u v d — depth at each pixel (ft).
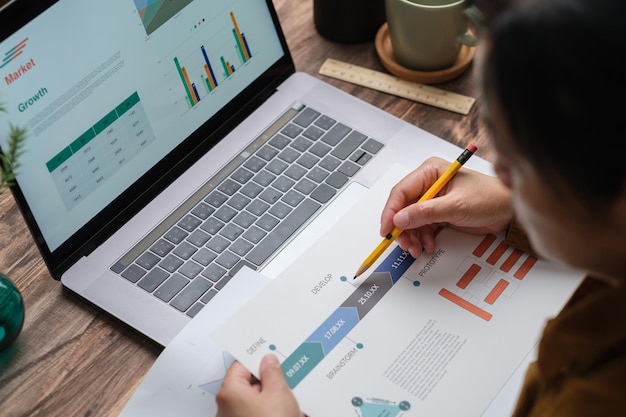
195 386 2.71
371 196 3.18
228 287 2.96
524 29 1.56
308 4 4.17
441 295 2.86
